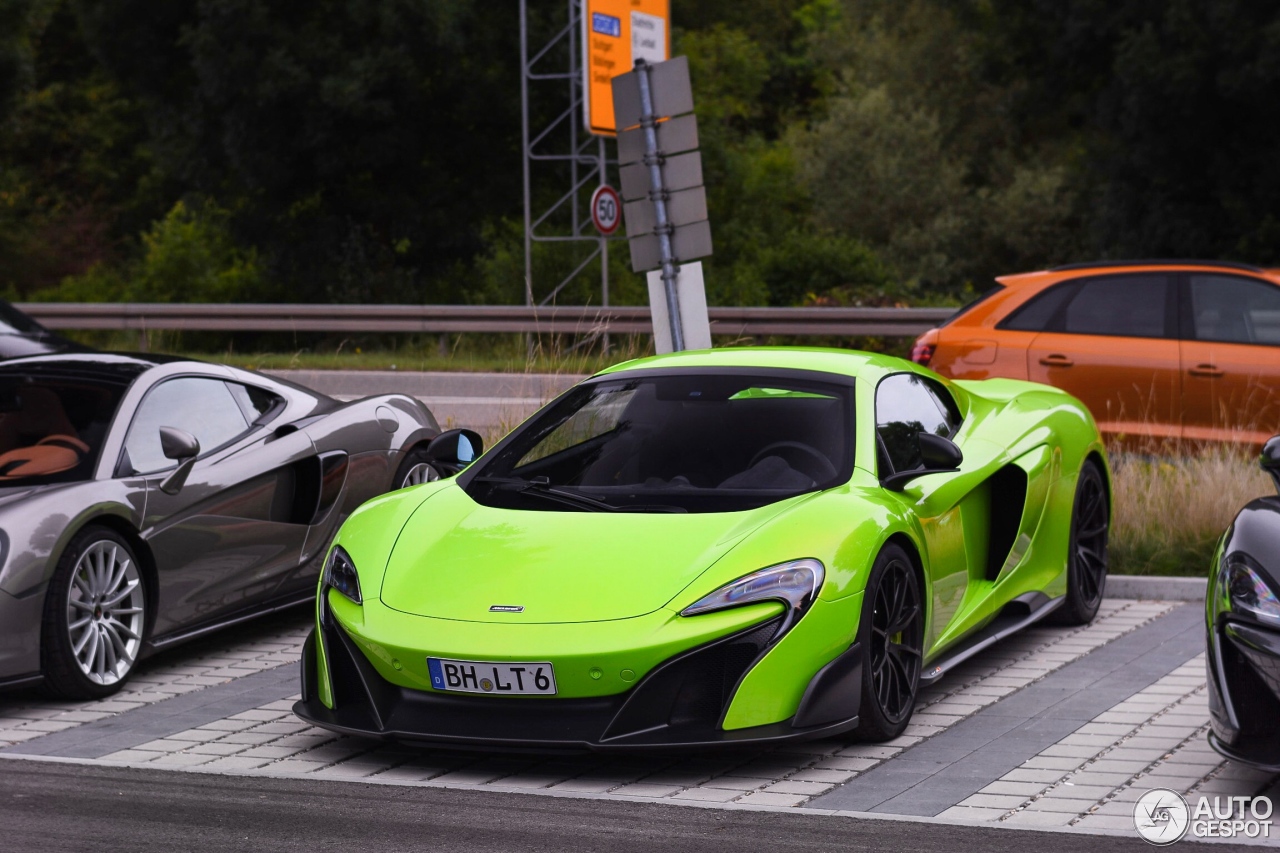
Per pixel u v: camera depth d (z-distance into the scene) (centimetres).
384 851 391
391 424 791
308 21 2708
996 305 1070
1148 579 777
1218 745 441
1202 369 1001
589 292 2506
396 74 2641
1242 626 423
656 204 923
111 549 608
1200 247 2916
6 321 1140
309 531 720
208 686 619
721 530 493
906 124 4228
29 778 471
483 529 514
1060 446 681
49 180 4262
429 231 2997
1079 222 4231
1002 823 412
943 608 571
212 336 2622
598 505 523
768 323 1777
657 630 455
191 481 652
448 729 467
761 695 460
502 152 3012
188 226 3098
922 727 530
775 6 5528
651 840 399
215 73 2645
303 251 2962
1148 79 2703
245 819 423
